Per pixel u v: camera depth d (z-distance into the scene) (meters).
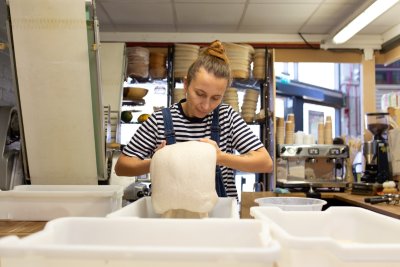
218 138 1.32
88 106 1.51
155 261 0.47
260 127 3.70
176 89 3.37
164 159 0.90
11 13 1.39
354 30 3.37
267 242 0.52
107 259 0.45
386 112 3.19
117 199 1.33
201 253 0.44
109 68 3.22
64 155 1.58
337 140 3.58
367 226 0.83
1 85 2.65
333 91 4.98
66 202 1.26
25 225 1.16
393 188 2.68
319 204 1.17
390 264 0.51
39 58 1.44
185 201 0.87
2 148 1.74
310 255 0.52
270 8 3.28
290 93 4.53
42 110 1.51
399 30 3.57
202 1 3.15
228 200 1.07
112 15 3.46
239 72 3.30
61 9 1.37
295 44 3.89
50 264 0.47
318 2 3.13
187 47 3.36
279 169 3.48
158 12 3.39
